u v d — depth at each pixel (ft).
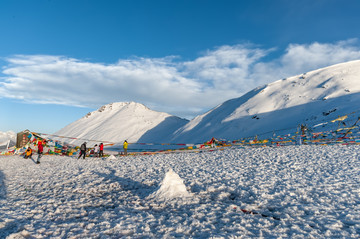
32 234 15.17
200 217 18.40
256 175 32.17
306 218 17.38
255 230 15.48
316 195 22.44
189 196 24.53
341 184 25.20
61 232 15.76
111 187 31.27
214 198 24.17
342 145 58.44
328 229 15.28
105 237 14.49
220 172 36.11
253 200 22.41
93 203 23.82
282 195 23.25
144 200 24.25
